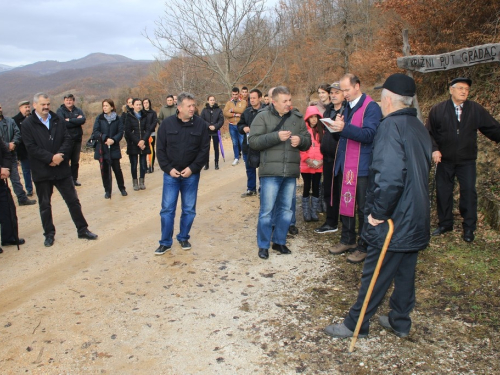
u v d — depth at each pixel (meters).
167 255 5.00
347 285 4.06
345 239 4.79
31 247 5.44
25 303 3.94
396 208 2.83
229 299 3.89
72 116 8.66
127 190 8.56
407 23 10.66
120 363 3.03
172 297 3.97
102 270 4.63
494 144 6.02
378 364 2.91
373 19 22.11
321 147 5.20
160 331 3.41
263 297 3.91
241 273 4.44
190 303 3.85
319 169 5.63
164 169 4.79
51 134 5.21
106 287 4.22
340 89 4.50
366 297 2.99
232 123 10.51
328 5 30.77
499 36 7.78
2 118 7.42
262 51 26.55
